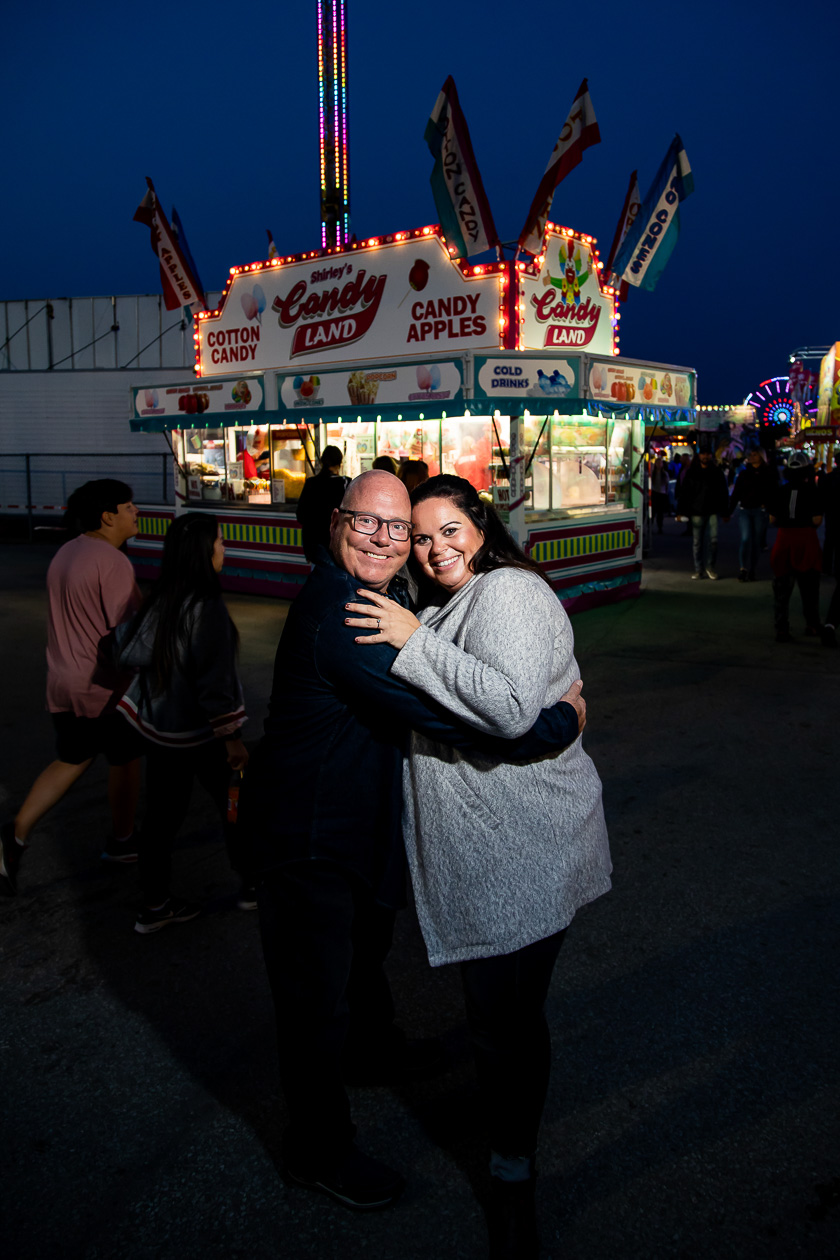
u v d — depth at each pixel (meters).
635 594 10.59
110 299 19.17
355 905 2.02
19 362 19.70
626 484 10.49
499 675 1.62
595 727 5.54
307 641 1.79
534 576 1.85
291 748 1.85
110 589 3.34
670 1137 2.21
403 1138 2.24
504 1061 1.85
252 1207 2.04
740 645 7.86
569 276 9.20
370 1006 2.36
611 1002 2.77
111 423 19.59
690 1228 1.95
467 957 1.80
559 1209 2.01
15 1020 2.74
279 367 10.65
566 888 1.82
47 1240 1.94
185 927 3.30
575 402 8.20
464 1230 1.97
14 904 3.47
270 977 1.93
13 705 6.21
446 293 8.80
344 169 14.93
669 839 3.94
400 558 1.83
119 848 3.77
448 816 1.80
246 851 1.92
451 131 8.10
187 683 2.98
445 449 9.38
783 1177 2.08
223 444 11.56
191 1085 2.45
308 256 10.05
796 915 3.28
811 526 7.68
